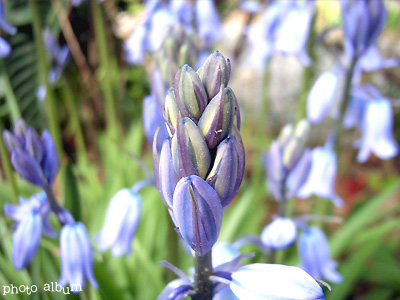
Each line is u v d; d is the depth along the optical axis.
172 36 0.13
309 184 0.17
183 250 0.19
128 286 0.18
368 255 0.19
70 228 0.12
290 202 0.19
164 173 0.07
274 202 0.28
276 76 0.37
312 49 0.19
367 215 0.21
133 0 0.30
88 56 0.31
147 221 0.21
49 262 0.15
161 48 0.13
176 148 0.07
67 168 0.13
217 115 0.06
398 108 0.34
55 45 0.24
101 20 0.22
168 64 0.12
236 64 0.31
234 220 0.21
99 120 0.34
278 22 0.19
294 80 0.36
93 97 0.31
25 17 0.25
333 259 0.19
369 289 0.23
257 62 0.20
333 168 0.17
